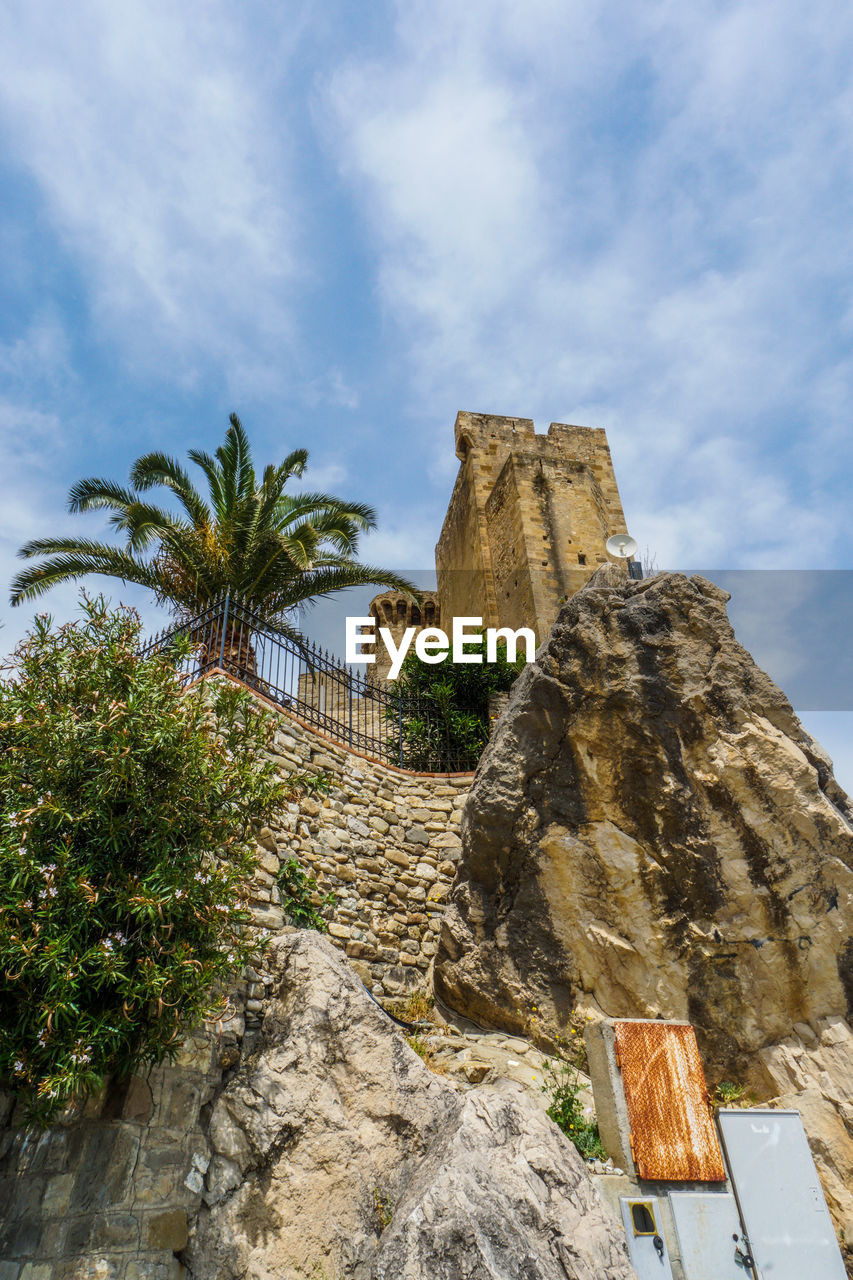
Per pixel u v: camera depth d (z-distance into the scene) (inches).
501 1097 255.4
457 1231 207.2
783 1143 258.2
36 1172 230.8
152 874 252.5
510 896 374.3
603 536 919.7
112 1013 235.1
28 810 240.7
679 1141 254.8
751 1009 320.8
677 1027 277.0
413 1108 266.5
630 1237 234.8
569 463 965.8
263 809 311.1
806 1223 244.5
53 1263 219.5
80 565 584.7
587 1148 268.5
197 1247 238.4
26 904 229.9
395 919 411.8
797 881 330.0
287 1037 277.3
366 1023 283.3
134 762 261.6
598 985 343.0
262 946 287.0
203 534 608.4
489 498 1044.5
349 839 417.7
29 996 228.2
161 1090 257.1
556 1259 213.3
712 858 343.9
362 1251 234.2
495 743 411.5
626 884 353.4
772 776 346.9
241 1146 255.0
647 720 374.9
